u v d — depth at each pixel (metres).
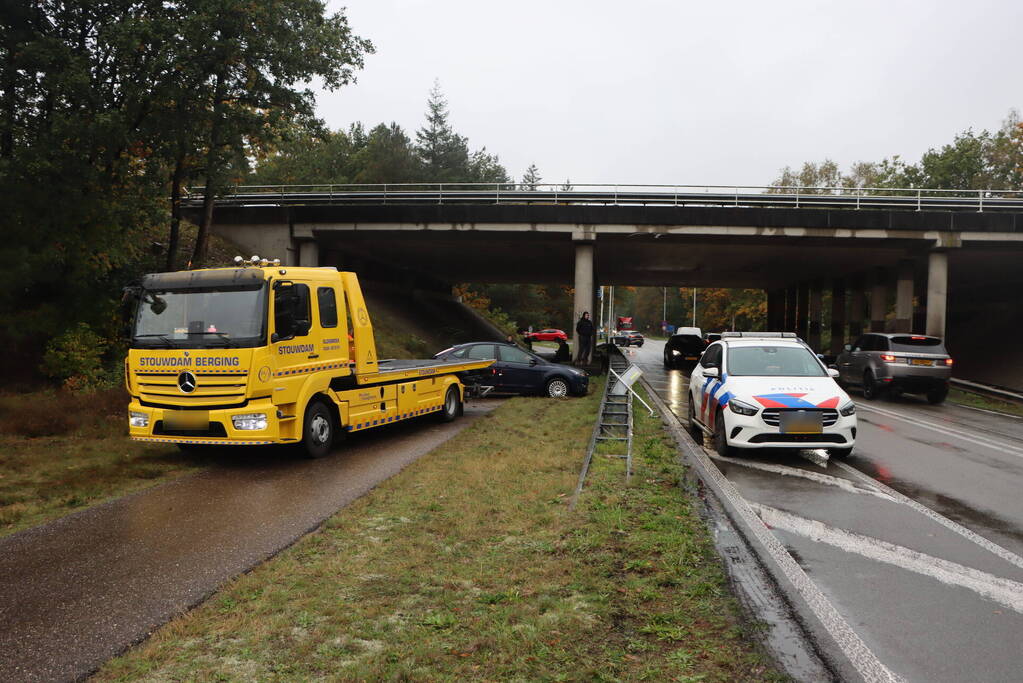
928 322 25.77
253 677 3.35
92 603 4.32
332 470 8.40
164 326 8.62
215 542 5.55
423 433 11.54
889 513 6.77
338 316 9.70
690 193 26.41
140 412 8.64
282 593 4.39
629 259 34.28
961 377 31.08
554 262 36.03
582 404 15.27
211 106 18.05
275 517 6.28
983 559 5.41
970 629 4.07
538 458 8.81
